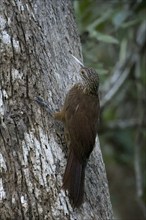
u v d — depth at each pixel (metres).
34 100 9.98
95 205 10.19
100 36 15.14
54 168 9.70
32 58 10.23
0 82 9.88
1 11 10.32
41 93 10.09
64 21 11.46
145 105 18.19
